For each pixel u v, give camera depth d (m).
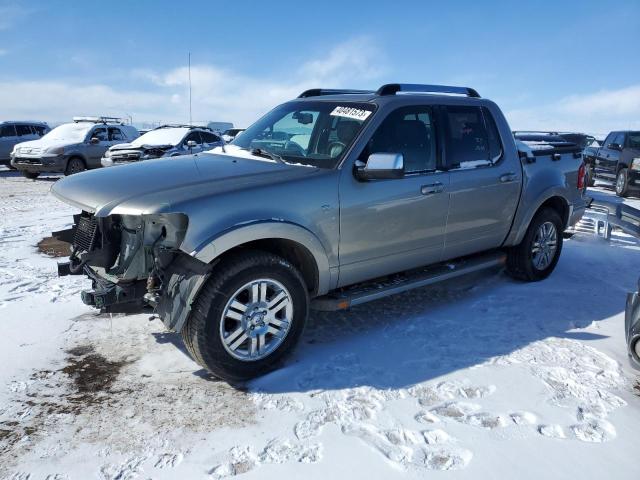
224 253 3.36
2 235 7.47
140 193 3.27
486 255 5.12
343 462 2.64
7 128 19.05
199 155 4.42
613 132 14.96
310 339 4.08
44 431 2.88
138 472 2.56
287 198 3.48
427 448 2.77
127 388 3.33
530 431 2.93
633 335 3.41
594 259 6.52
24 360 3.64
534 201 5.21
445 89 4.74
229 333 3.34
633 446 2.82
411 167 4.20
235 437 2.84
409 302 4.89
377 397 3.25
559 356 3.83
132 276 3.40
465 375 3.53
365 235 3.90
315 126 4.24
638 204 12.44
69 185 3.74
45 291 5.00
